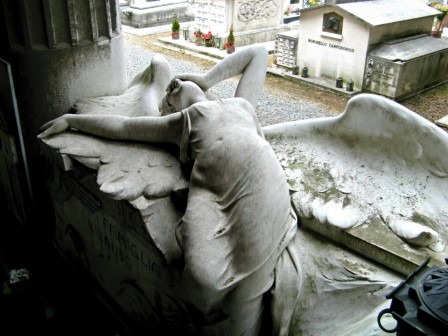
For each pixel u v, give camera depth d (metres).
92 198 2.80
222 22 8.72
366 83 6.18
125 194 2.37
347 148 2.84
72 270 3.48
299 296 2.33
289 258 2.36
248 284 2.16
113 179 2.50
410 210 2.53
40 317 3.14
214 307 2.23
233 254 2.15
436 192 2.53
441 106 5.66
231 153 2.23
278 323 2.29
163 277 2.42
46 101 3.32
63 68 3.29
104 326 3.06
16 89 3.24
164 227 2.37
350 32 6.19
